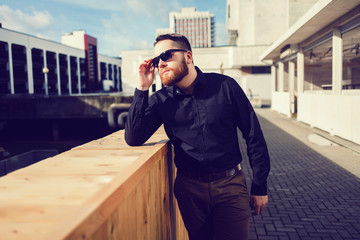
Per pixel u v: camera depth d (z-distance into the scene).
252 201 1.66
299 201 4.17
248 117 1.60
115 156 1.51
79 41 78.19
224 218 1.60
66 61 69.62
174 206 2.20
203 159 1.59
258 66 35.28
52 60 64.38
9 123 29.12
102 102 20.97
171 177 2.04
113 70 96.56
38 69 60.09
